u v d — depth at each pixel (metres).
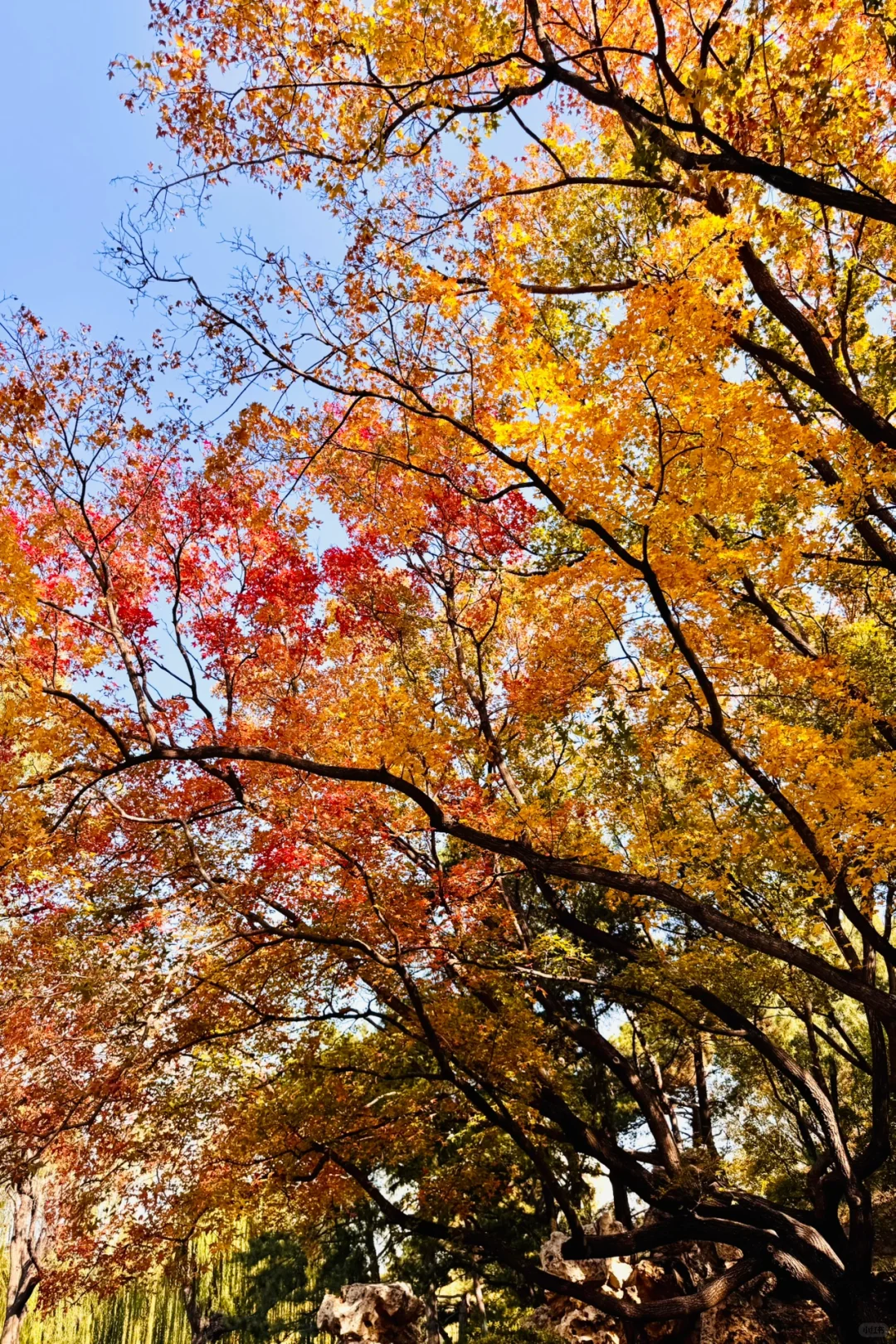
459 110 7.66
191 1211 10.42
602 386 5.85
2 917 8.89
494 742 10.28
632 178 9.00
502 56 7.34
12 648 7.34
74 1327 23.39
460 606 11.14
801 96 6.56
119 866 9.46
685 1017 10.96
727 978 10.35
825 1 6.57
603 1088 16.75
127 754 7.36
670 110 7.60
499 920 10.61
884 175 7.80
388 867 9.83
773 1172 18.23
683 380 5.83
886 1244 15.98
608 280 10.68
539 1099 10.95
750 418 6.22
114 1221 10.65
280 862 9.03
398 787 7.43
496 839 7.47
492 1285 18.23
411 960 9.83
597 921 14.68
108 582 7.84
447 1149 12.76
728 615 7.45
